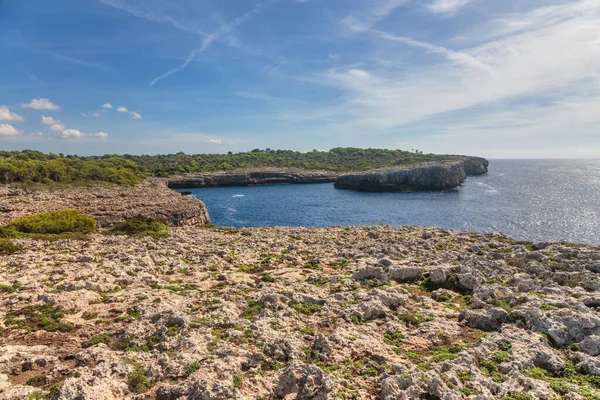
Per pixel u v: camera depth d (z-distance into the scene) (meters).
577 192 126.94
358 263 26.89
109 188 101.19
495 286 20.81
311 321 16.38
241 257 29.61
